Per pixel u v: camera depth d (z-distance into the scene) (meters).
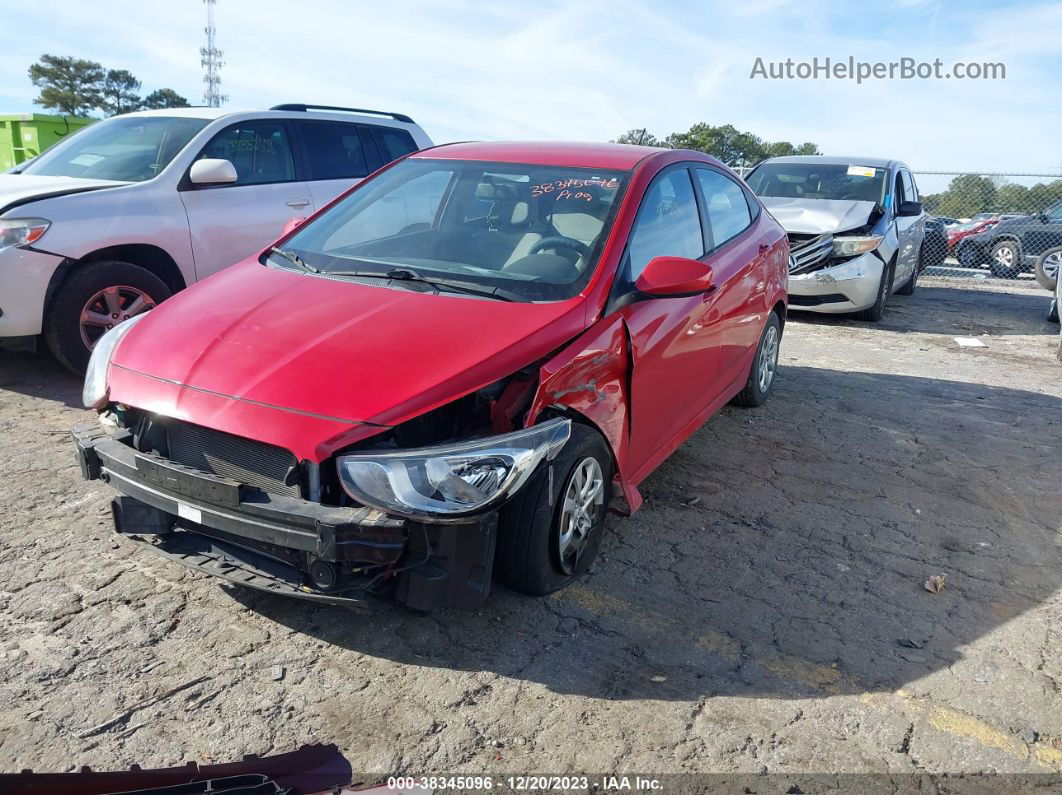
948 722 2.80
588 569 3.63
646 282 3.50
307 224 4.29
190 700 2.72
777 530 4.14
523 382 2.99
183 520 3.03
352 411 2.74
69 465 4.40
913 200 11.62
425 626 3.16
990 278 15.42
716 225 4.82
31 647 2.93
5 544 3.58
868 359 7.90
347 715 2.69
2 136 11.77
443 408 2.92
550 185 4.01
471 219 3.96
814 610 3.44
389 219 4.11
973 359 8.14
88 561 3.48
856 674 3.03
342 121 7.38
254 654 2.96
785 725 2.75
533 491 3.06
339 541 2.62
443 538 2.77
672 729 2.71
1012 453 5.42
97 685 2.76
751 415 5.89
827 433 5.61
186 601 3.25
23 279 5.25
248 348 3.05
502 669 2.95
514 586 3.26
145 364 3.13
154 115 6.76
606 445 3.47
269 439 2.71
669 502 4.38
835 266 9.27
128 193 5.82
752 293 5.09
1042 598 3.62
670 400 4.08
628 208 3.80
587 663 3.00
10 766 2.40
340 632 3.10
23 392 5.54
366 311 3.25
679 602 3.43
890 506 4.50
